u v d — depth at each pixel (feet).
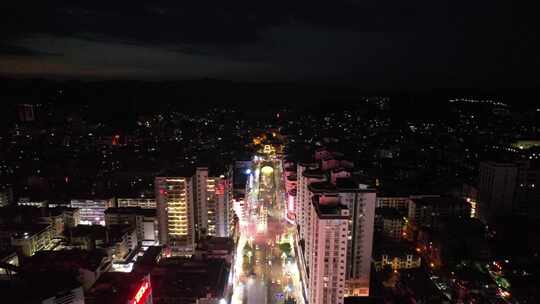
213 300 595.06
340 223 569.23
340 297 591.37
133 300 423.23
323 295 592.60
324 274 585.63
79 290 346.33
